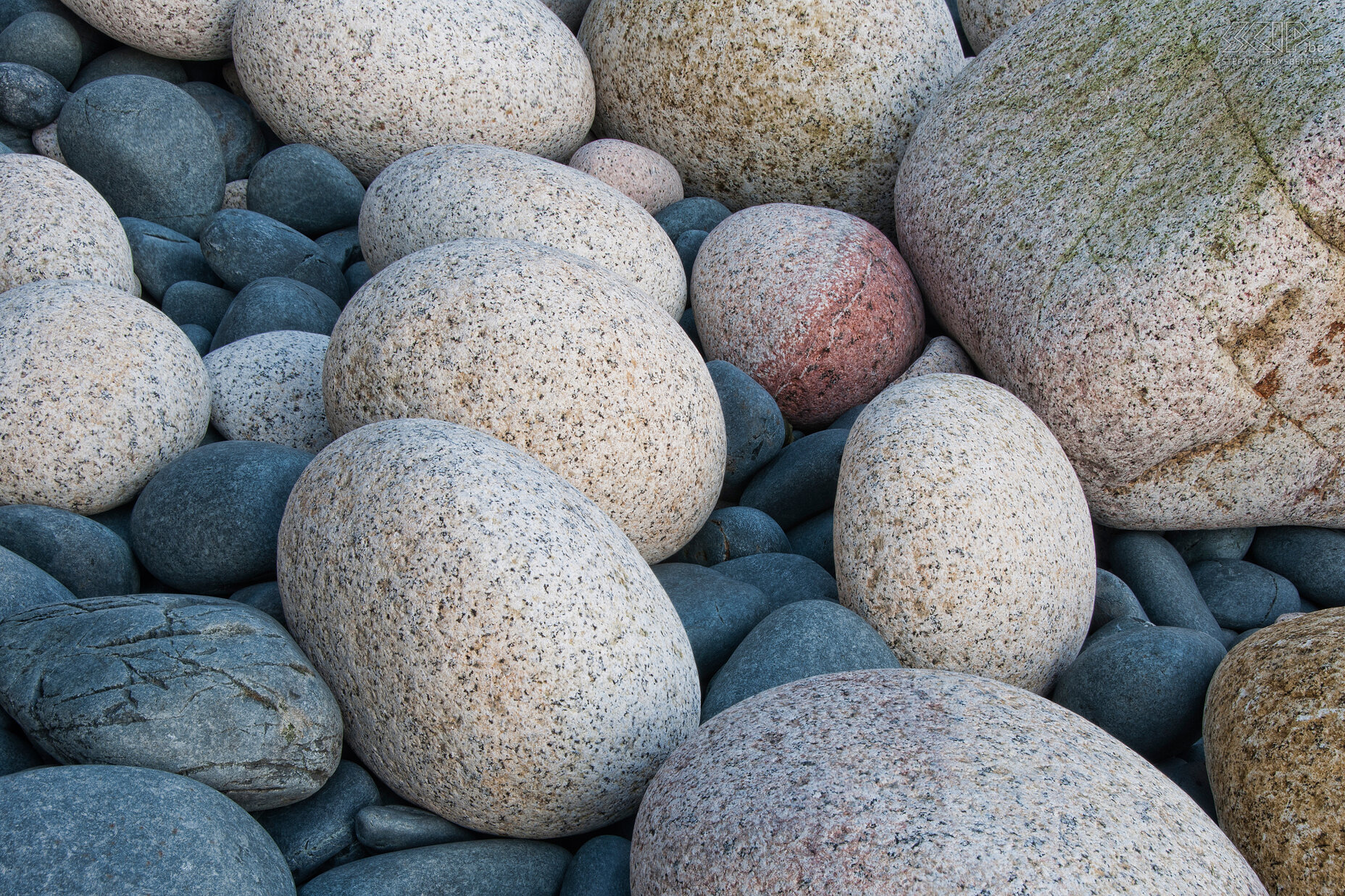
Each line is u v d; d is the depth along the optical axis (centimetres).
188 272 416
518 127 460
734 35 456
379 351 275
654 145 504
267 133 505
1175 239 315
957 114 426
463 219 365
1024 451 290
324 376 295
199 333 388
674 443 289
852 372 401
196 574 275
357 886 197
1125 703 265
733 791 178
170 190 427
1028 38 424
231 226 402
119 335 297
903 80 464
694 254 449
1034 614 275
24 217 347
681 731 228
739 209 510
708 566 337
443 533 207
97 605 213
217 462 283
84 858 160
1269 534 375
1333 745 212
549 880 217
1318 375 320
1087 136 371
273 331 364
